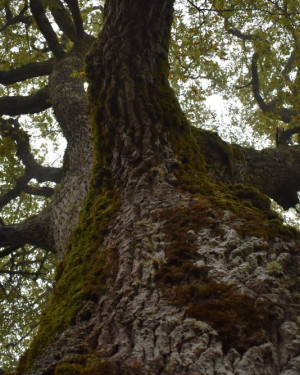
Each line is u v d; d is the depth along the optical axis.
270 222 2.76
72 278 2.79
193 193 3.21
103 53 4.20
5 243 6.03
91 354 1.97
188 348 1.85
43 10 8.32
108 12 4.34
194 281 2.28
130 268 2.57
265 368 1.74
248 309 1.99
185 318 2.03
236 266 2.32
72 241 3.37
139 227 2.88
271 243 2.54
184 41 8.31
